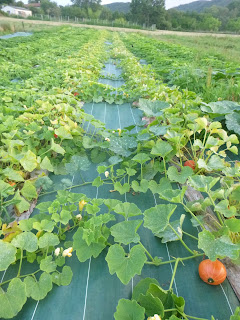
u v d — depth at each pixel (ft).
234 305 6.12
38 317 5.81
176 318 4.75
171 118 11.55
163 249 7.50
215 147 9.59
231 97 16.92
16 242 6.31
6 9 255.29
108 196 9.70
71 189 10.09
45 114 13.35
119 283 6.55
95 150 12.11
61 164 11.27
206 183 7.50
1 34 69.97
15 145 10.32
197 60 32.86
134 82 22.43
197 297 6.26
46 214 8.41
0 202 7.89
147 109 12.66
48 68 27.20
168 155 10.41
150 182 9.34
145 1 236.02
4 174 8.66
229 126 12.38
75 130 12.21
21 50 40.98
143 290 5.97
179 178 8.93
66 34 78.38
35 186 9.20
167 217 6.66
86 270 6.83
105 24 171.94
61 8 284.20
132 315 4.96
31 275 6.68
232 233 6.91
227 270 6.72
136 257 5.98
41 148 11.69
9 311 5.35
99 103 19.67
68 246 7.34
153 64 35.35
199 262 7.07
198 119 10.05
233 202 8.58
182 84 23.02
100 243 6.93
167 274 6.77
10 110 14.25
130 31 129.80
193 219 7.82
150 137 10.90
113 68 34.88
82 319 5.79
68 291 6.32
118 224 6.88
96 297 6.23
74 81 21.24
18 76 25.73
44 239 6.67
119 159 10.28
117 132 13.73
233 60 35.60
